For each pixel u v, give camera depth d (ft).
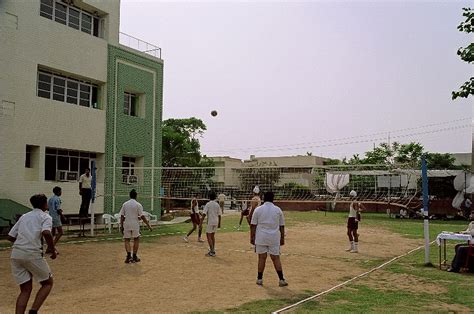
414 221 94.12
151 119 80.48
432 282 29.45
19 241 19.22
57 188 41.37
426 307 22.66
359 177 71.15
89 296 24.22
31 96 60.13
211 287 26.78
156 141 81.25
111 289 26.00
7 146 56.95
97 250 42.09
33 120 60.29
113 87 72.90
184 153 125.39
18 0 58.75
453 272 33.35
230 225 74.54
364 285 28.27
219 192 68.64
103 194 69.72
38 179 60.80
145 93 79.56
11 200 55.11
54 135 63.05
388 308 22.30
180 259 37.52
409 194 75.25
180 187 72.79
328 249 46.42
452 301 24.06
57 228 40.91
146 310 21.43
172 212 93.25
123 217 35.68
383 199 72.13
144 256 38.88
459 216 101.60
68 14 67.51
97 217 69.87
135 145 76.74
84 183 56.03
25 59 59.52
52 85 64.69
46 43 62.34
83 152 69.15
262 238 27.58
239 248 45.29
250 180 67.36
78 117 66.80
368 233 65.26
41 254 19.61
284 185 66.08
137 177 77.20
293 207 134.21
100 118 70.49
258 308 21.86
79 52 67.21
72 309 21.49
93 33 71.97
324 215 109.29
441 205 103.40
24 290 19.47
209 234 39.73
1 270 31.48
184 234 58.13
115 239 51.01
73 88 67.97
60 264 34.47
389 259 39.96
